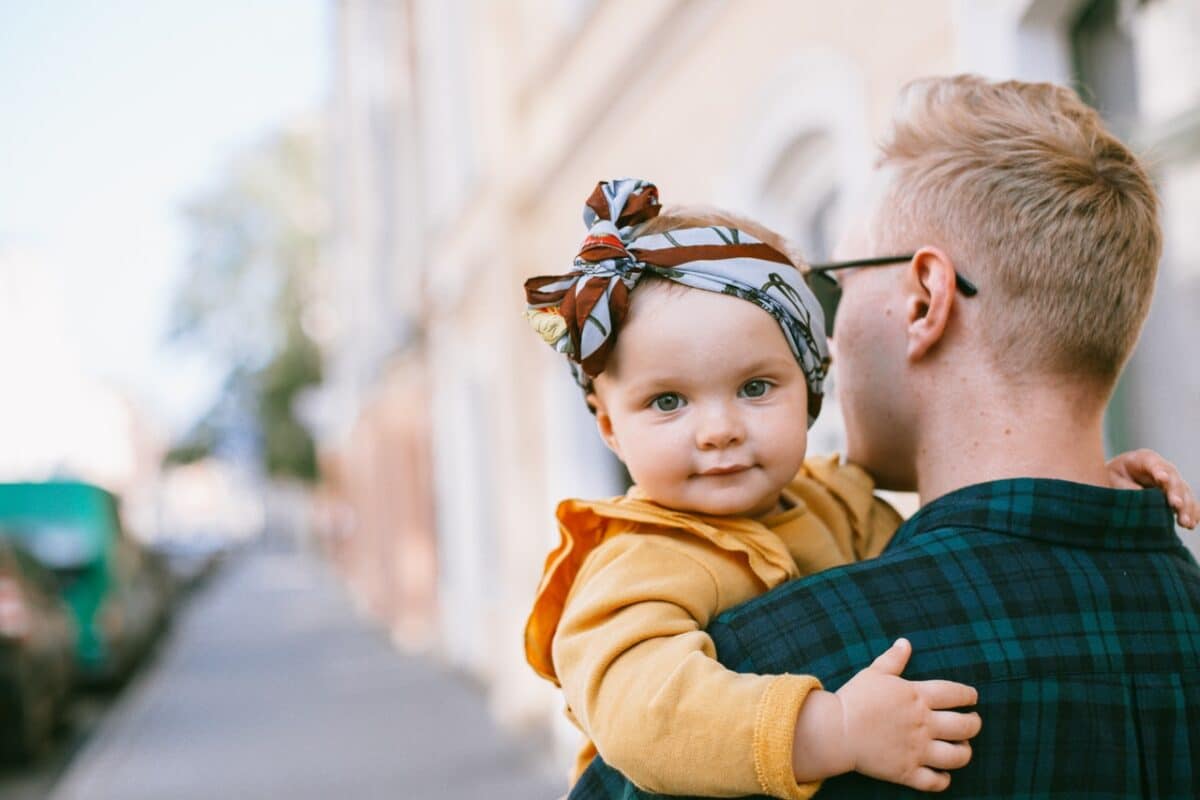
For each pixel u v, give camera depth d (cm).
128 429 5153
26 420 3338
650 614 122
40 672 826
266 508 5894
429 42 1206
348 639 1565
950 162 127
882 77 355
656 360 127
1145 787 112
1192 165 273
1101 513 119
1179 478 144
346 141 2216
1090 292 119
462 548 1144
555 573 139
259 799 687
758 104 442
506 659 868
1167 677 115
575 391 706
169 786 733
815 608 116
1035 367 122
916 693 108
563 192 719
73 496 1059
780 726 107
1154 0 277
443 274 1171
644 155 574
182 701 1078
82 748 876
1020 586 115
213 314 3381
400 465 1553
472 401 1112
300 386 3150
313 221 3266
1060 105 129
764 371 129
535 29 764
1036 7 289
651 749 113
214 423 3825
